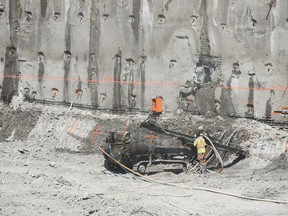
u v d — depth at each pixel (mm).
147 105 31469
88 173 24109
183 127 29578
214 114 30547
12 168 23344
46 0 32531
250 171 25812
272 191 21266
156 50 31422
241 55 30594
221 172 25703
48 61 32625
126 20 31641
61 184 21000
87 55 32125
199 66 31047
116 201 18516
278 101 30234
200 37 31016
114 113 31688
